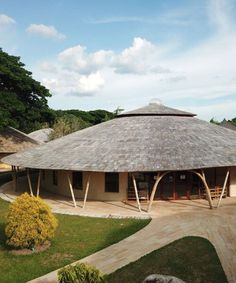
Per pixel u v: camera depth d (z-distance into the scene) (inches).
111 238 693.3
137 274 529.3
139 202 992.9
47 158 1020.5
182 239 665.6
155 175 1037.2
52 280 522.9
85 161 940.0
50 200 1058.7
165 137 1026.7
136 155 927.0
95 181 1055.6
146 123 1143.0
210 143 1024.2
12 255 611.5
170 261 567.5
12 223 618.2
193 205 965.2
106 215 865.5
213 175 1093.8
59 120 2596.0
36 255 611.2
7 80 1646.2
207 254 589.0
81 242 674.2
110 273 535.8
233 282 496.7
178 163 884.0
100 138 1078.4
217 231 714.2
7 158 1194.0
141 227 761.0
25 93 1728.6
